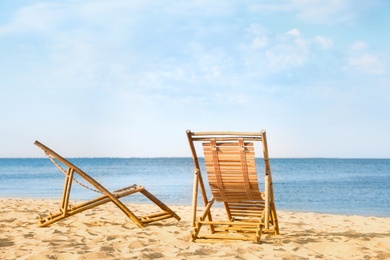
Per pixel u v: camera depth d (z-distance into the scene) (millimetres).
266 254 4855
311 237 6277
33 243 5375
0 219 7957
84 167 99125
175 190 26203
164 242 5695
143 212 10461
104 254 4637
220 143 5648
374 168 93875
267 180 5590
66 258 4512
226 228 6016
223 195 5965
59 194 22625
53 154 6980
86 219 8164
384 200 21578
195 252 4871
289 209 16938
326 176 51156
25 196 21125
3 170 74938
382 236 6629
